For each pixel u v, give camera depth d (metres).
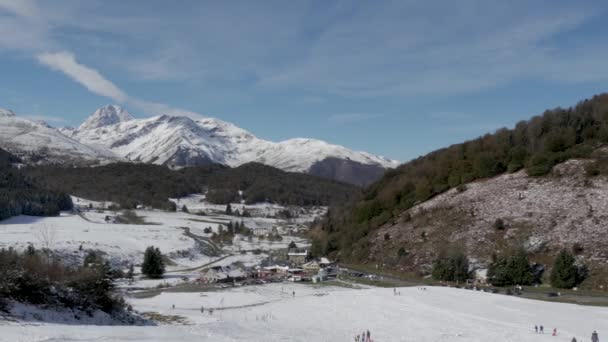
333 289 122.38
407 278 126.94
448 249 129.12
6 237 171.88
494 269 111.69
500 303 87.12
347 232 180.75
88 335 44.91
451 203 151.75
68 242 170.25
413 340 59.41
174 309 92.50
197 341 48.66
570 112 169.00
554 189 136.38
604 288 98.25
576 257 108.75
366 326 69.00
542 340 59.47
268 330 63.84
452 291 100.31
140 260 173.75
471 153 172.50
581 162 143.00
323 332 64.06
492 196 145.75
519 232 124.31
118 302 67.56
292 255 188.75
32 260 60.41
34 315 50.56
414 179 180.25
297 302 93.62
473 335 62.47
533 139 162.00
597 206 122.31
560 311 80.19
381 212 176.75
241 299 107.31
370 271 141.25
